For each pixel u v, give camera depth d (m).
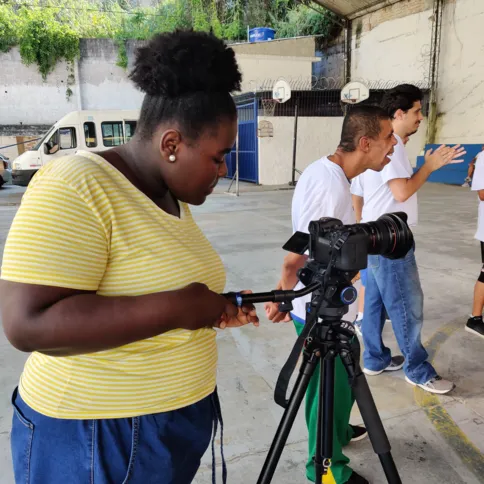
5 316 0.71
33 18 16.23
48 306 0.71
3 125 16.34
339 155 1.73
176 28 0.84
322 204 1.64
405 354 2.49
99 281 0.80
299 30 19.42
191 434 0.99
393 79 15.12
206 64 0.79
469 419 2.25
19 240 0.71
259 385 2.58
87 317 0.72
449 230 6.52
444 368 2.74
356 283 1.75
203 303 0.83
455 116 13.09
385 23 15.18
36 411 0.87
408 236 1.24
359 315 3.40
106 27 20.48
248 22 20.84
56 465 0.87
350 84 11.92
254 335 3.24
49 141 11.69
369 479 1.87
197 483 1.84
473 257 5.13
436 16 13.16
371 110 1.67
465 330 3.25
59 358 0.86
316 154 13.54
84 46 16.64
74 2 20.00
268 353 2.97
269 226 7.09
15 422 0.92
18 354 2.98
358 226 1.21
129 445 0.89
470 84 12.50
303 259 1.67
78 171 0.77
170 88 0.79
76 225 0.74
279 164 13.34
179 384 0.93
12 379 2.67
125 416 0.88
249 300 0.98
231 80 0.83
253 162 13.55
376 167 1.76
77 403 0.85
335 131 13.55
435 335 3.19
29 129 16.61
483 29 11.94
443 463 1.95
